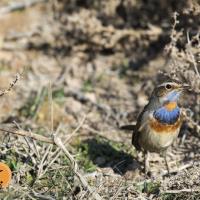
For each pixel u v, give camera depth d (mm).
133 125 12750
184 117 12539
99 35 16500
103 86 15820
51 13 17922
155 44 16625
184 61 12906
